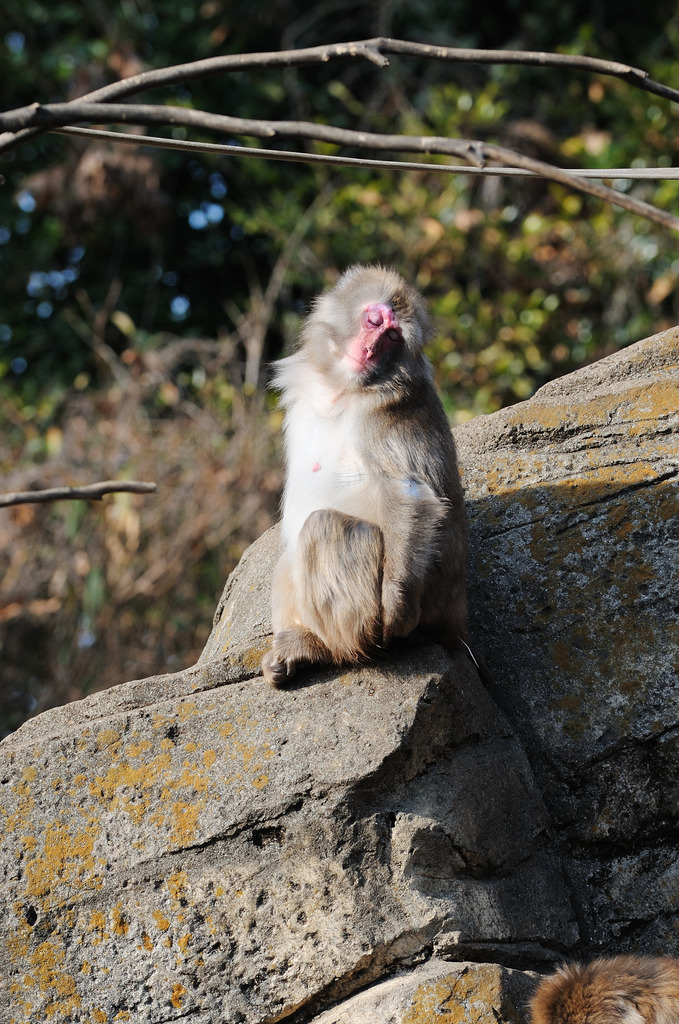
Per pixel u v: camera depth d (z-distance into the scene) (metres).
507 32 30.94
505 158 4.20
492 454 10.74
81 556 20.95
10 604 21.11
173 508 20.98
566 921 8.70
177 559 20.88
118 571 20.86
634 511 10.03
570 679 9.66
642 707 9.43
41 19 29.02
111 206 27.06
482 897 8.27
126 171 26.77
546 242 25.48
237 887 8.07
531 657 9.80
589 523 10.09
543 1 29.73
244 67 4.74
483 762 8.78
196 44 29.55
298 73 30.55
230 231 29.95
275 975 7.93
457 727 8.62
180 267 29.75
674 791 9.22
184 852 8.16
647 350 11.35
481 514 10.34
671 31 27.34
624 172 6.96
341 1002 7.92
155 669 21.17
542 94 28.98
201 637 21.16
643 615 9.73
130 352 22.77
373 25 30.59
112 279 29.19
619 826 9.17
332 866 8.02
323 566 8.65
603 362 11.45
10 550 21.14
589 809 9.25
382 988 7.81
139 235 29.00
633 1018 7.37
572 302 25.58
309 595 8.70
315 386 9.70
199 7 29.55
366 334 9.21
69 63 28.97
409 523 8.61
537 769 9.41
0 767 8.49
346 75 30.41
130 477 21.17
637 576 9.84
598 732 9.42
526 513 10.23
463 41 29.94
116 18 29.05
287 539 9.55
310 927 7.96
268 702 8.55
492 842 8.54
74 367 27.95
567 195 25.45
